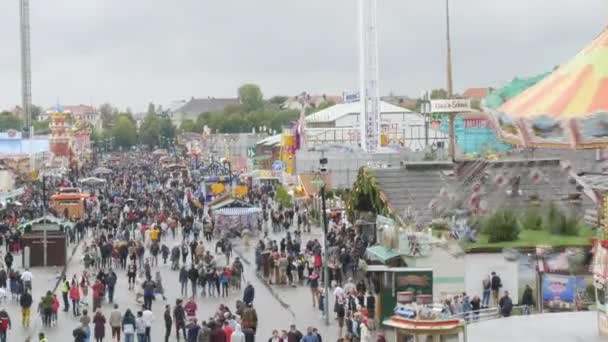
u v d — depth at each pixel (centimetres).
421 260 4038
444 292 4025
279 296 5028
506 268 4034
